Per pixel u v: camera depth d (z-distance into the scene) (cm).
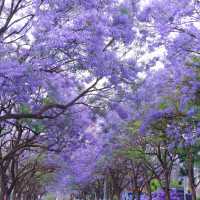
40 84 1383
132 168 3944
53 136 2192
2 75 1266
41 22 1277
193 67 1827
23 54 1355
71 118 2092
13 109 2014
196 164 2736
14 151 2042
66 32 1237
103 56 1332
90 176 4119
